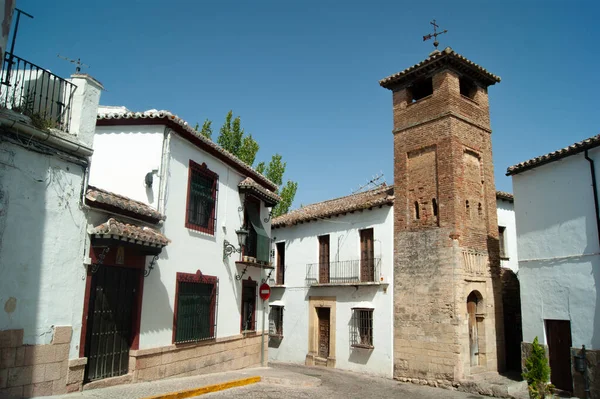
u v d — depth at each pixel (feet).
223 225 47.06
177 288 38.50
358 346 61.77
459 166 56.80
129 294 33.01
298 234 77.61
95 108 30.14
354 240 67.10
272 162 102.63
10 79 27.94
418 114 61.46
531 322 46.78
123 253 32.01
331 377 54.80
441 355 52.49
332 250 70.54
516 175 50.39
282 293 78.07
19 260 24.59
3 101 25.95
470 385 48.34
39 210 25.91
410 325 56.65
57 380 26.11
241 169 51.34
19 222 24.75
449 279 53.47
